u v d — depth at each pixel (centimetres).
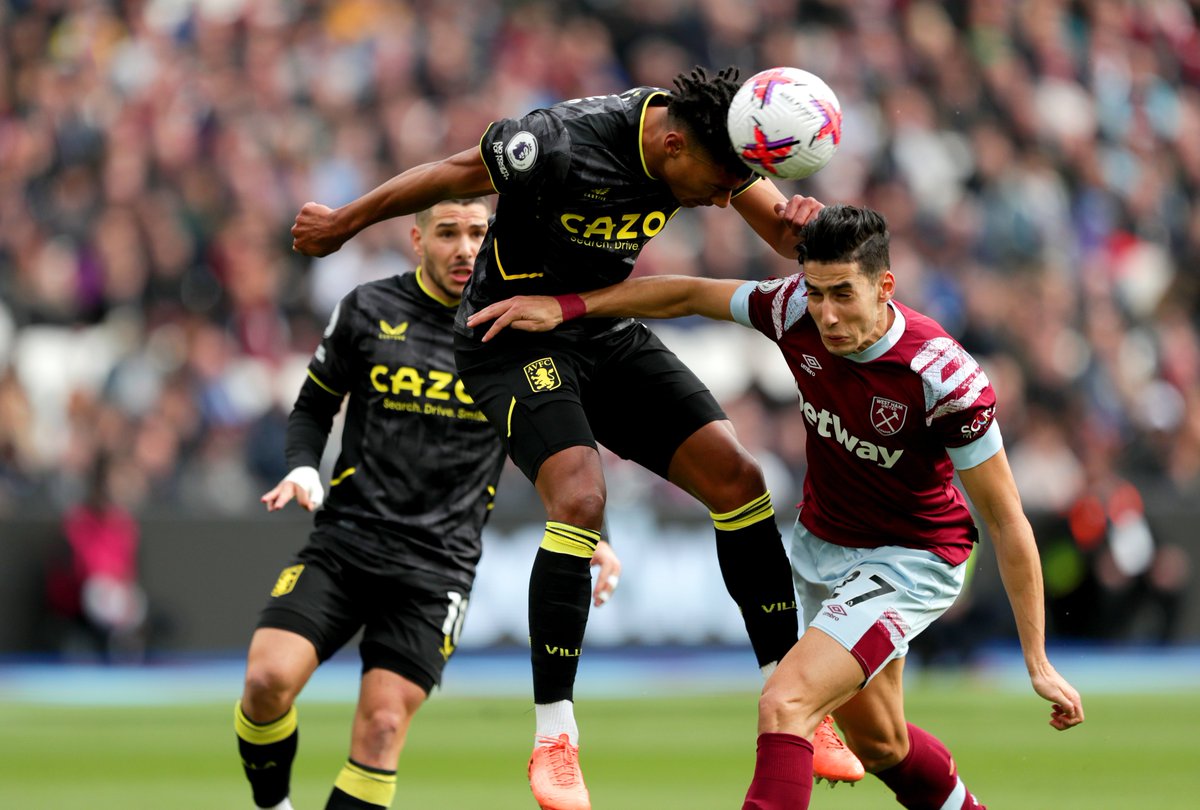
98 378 5384
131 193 5825
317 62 6397
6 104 6228
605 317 1966
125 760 3262
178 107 6112
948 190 6688
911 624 1872
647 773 3097
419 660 2198
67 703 4338
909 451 1856
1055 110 7094
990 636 5166
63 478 5028
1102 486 5316
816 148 1762
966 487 1859
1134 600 5375
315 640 2181
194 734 3703
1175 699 4600
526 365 1925
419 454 2266
